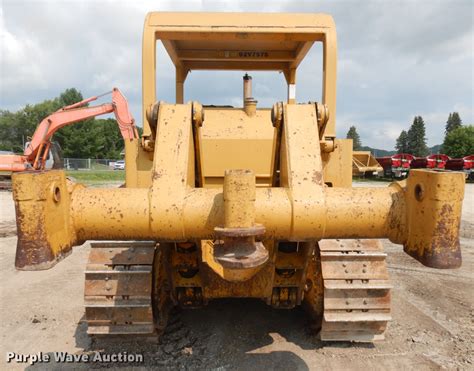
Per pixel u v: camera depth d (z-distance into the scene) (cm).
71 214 177
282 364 293
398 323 366
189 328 353
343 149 330
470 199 1334
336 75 351
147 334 317
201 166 261
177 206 176
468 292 451
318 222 177
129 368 289
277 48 463
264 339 332
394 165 2422
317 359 301
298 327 354
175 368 288
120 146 7531
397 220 179
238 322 365
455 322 370
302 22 352
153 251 307
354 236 183
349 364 295
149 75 343
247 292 288
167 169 193
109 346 320
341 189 185
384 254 314
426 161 2445
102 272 300
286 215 176
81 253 645
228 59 471
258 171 345
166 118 219
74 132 5766
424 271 532
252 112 382
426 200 167
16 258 157
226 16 350
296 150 203
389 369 289
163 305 333
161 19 348
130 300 296
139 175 327
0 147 7494
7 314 393
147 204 177
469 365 293
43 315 390
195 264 304
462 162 2347
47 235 159
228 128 359
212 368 288
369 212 178
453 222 164
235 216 163
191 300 325
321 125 234
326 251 317
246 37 365
